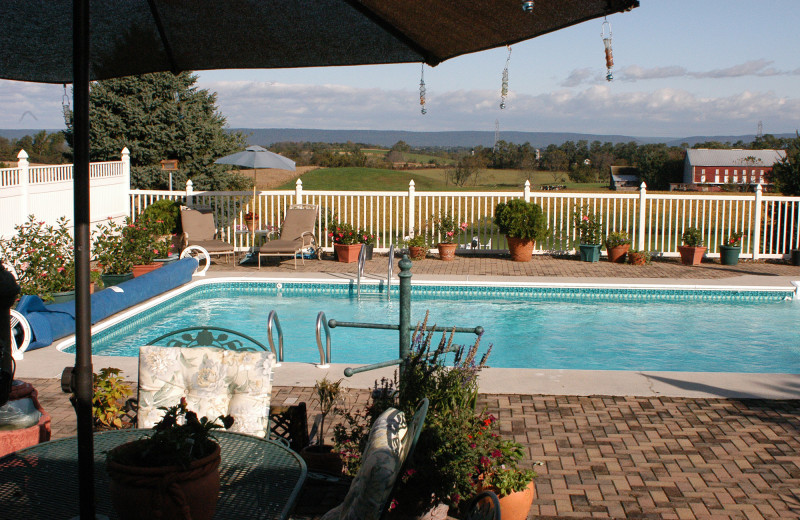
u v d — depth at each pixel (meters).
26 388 3.83
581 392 6.00
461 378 4.07
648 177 48.59
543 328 9.80
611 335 9.45
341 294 11.73
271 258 14.18
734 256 13.51
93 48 3.22
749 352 8.66
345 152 55.34
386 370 6.61
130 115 21.86
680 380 6.36
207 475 2.50
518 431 5.11
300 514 3.67
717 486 4.22
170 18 3.10
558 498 4.06
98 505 2.74
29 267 8.74
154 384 3.73
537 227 13.52
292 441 4.23
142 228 11.98
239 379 3.72
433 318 10.32
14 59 3.20
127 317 9.41
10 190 10.22
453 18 2.55
